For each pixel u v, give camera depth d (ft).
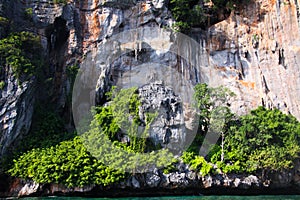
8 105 77.66
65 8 96.32
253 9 106.22
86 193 71.56
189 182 76.54
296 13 101.96
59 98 91.66
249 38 104.06
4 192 71.77
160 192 75.82
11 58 80.53
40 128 82.38
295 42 100.07
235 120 84.84
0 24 84.43
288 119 86.33
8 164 73.72
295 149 79.66
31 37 86.48
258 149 80.59
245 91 97.60
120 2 98.89
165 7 99.81
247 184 77.41
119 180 71.87
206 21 105.60
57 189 71.05
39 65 85.30
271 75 99.35
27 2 94.89
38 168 70.95
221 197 72.49
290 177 80.28
